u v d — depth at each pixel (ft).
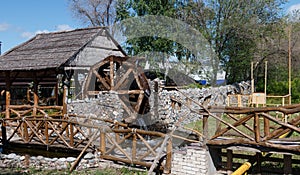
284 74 87.25
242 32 76.54
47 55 43.96
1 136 35.06
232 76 83.35
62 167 27.32
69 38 46.65
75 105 39.27
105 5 100.07
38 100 46.01
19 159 28.58
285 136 26.18
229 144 22.86
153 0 64.80
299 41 87.71
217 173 24.70
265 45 84.17
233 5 76.13
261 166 24.93
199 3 76.64
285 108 21.75
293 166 25.72
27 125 32.22
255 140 21.71
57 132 30.35
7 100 44.86
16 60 46.01
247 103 69.15
